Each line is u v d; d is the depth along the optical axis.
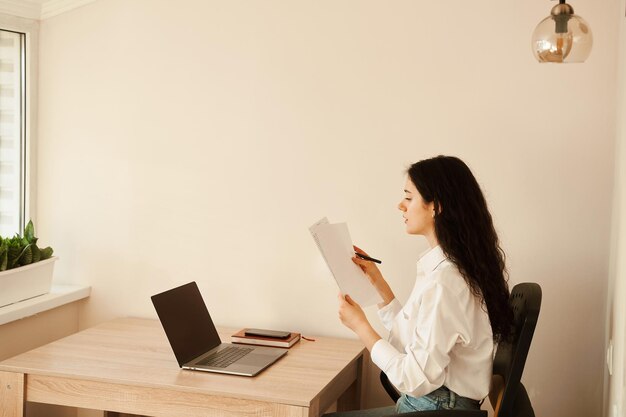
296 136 3.07
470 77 2.86
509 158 2.84
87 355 2.68
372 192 3.00
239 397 2.31
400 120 2.95
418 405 2.18
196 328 2.70
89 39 3.29
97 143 3.32
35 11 3.31
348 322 2.33
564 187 2.79
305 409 2.25
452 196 2.19
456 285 2.12
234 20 3.11
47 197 3.39
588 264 2.78
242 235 3.16
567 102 2.77
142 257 3.29
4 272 2.90
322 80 3.03
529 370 2.87
